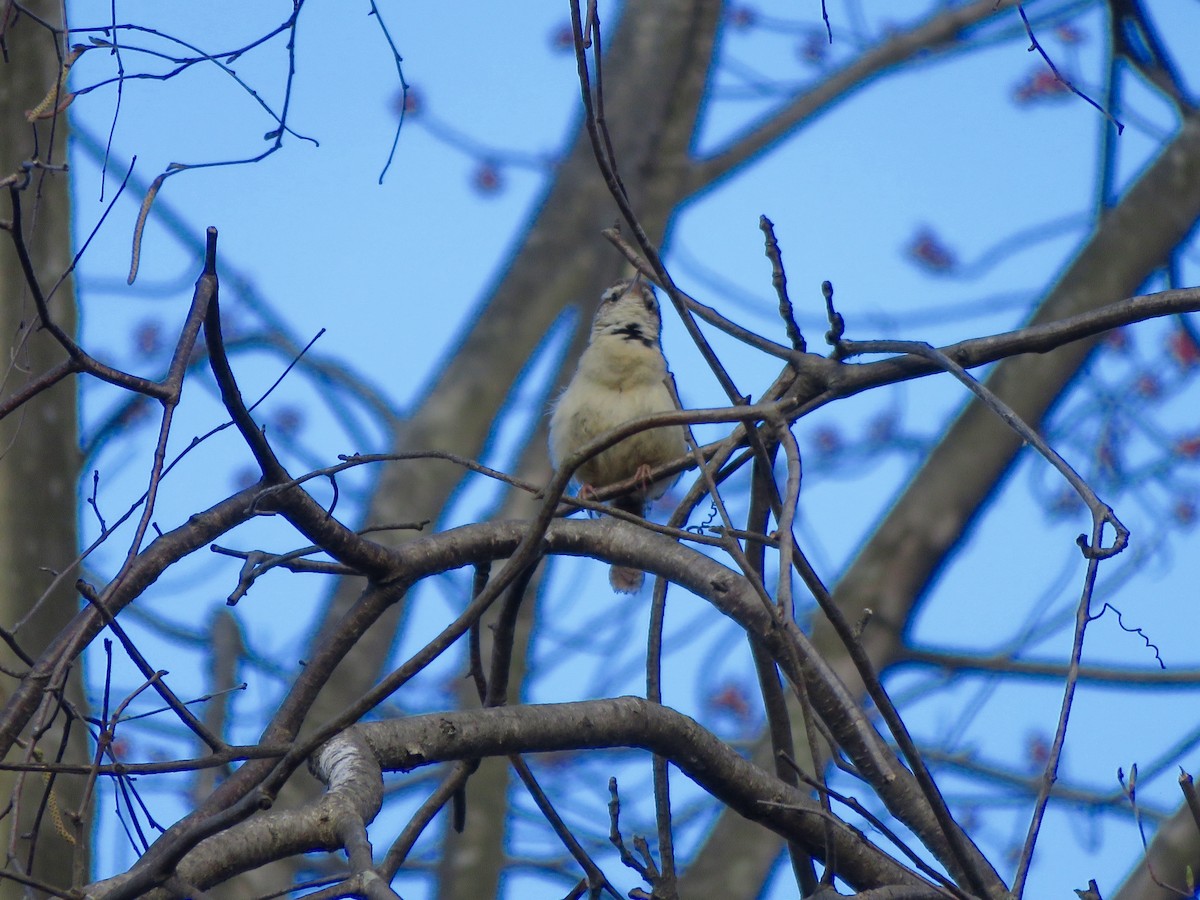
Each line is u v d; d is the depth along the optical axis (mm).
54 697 6270
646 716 7820
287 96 7500
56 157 11469
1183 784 6555
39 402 11359
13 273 11367
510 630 9000
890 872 8070
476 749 7453
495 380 18391
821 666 7785
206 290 6312
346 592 16109
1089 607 6070
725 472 8758
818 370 8305
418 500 17438
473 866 15102
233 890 12969
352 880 5312
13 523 11109
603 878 8086
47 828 10188
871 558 16141
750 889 14977
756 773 8094
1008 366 16766
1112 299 16688
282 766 5656
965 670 15695
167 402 6180
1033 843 5758
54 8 11320
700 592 8477
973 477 16281
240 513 7691
